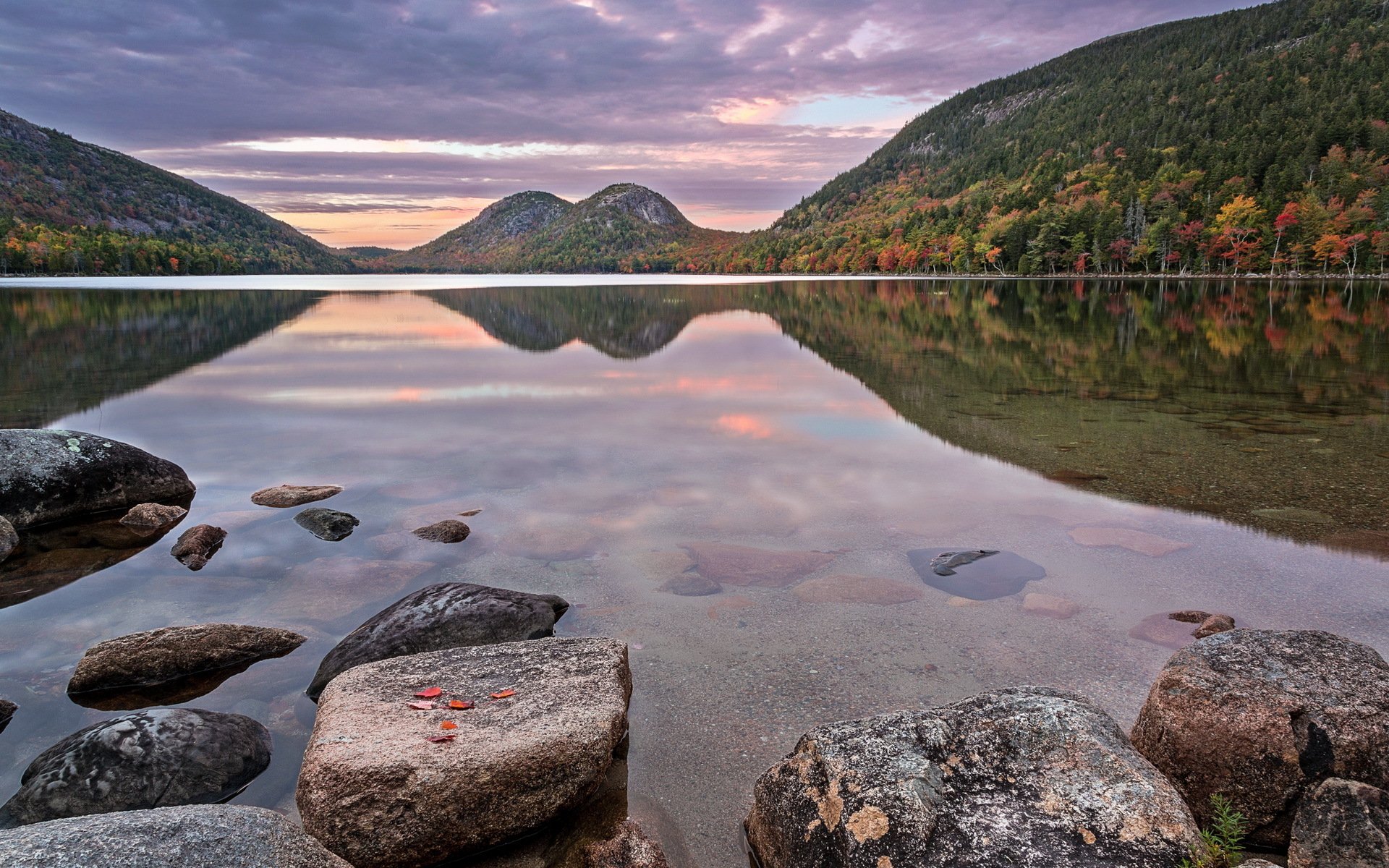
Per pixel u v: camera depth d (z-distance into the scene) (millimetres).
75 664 3910
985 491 6609
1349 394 11328
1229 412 10039
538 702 3002
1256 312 29344
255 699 3584
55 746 2986
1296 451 7867
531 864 2586
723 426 9422
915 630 4094
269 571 5047
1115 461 7555
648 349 18391
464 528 5648
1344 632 3965
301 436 8906
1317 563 4906
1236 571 4785
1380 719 2494
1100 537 5445
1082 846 2176
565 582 4805
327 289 60281
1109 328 23484
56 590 4816
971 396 11492
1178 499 6301
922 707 3381
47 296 43625
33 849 1881
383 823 2525
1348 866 2189
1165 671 2895
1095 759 2475
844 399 11250
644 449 8250
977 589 4594
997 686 3527
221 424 9570
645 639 4043
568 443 8570
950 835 2219
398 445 8484
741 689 3557
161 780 2830
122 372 14188
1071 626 4105
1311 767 2479
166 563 5242
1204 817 2596
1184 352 16844
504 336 21516
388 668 3324
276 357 16469
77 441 6473
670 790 2918
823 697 3477
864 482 6949
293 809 2830
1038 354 16781
